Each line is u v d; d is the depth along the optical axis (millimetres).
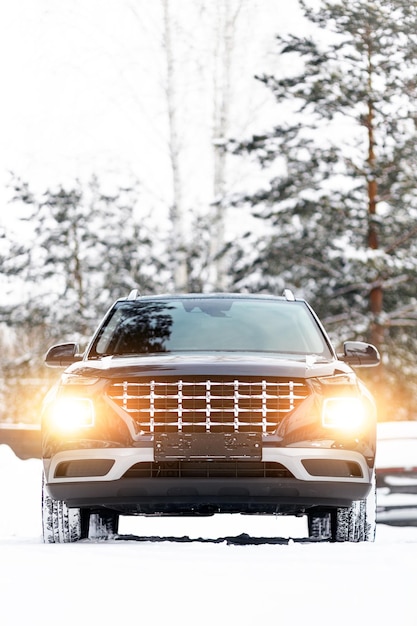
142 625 4840
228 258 37656
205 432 8633
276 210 34031
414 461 15820
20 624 4840
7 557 6855
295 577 6086
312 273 35469
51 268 39250
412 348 35688
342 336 35250
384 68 34094
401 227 34438
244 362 8875
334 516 9844
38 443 24484
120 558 6824
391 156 34156
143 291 38656
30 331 40562
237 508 9281
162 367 8789
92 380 8906
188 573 6211
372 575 6156
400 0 33781
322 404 8789
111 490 8719
